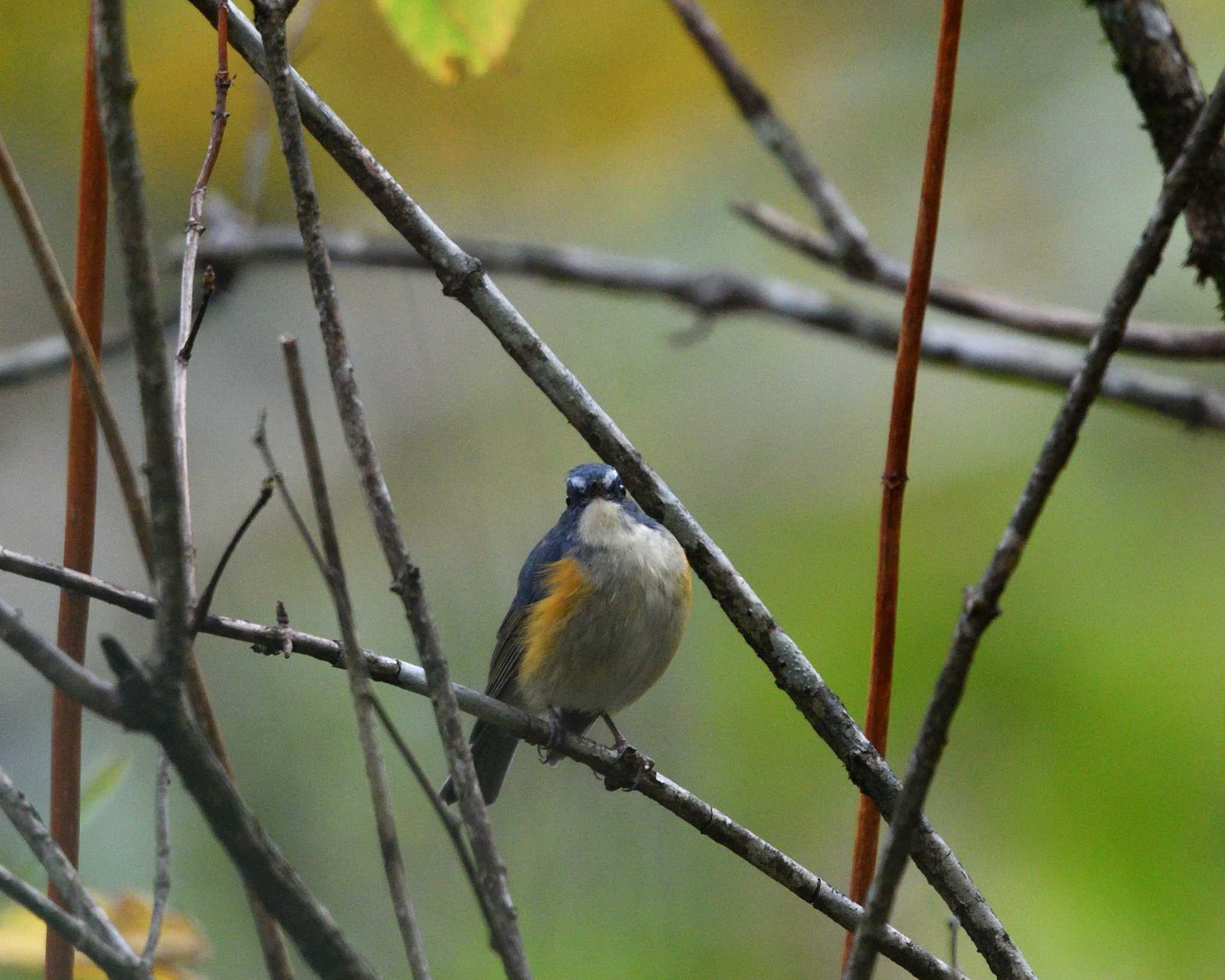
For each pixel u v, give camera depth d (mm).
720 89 13383
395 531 3943
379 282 16406
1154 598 11336
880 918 3830
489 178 13812
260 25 4184
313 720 12516
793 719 11750
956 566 11922
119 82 3238
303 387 3789
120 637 14516
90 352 3607
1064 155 14133
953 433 13523
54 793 4359
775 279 14906
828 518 13289
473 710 6078
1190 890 9867
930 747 3779
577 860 10578
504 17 7277
